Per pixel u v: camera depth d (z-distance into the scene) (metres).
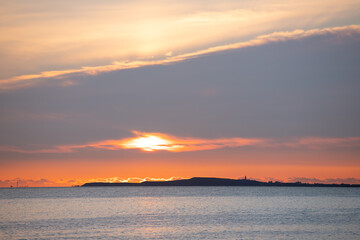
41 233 87.56
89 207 167.62
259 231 90.25
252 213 135.25
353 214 129.62
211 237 82.62
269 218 117.62
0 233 87.50
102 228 95.69
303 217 120.12
